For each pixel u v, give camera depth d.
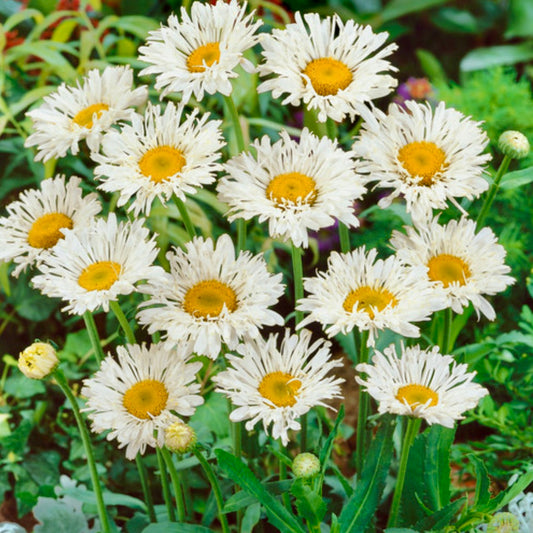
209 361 1.26
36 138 1.05
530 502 1.11
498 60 1.81
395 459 1.18
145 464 1.27
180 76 1.02
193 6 1.03
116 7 1.55
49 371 1.00
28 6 1.47
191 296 1.00
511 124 1.40
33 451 1.30
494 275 1.03
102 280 0.98
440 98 1.46
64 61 1.35
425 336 1.11
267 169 1.01
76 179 1.05
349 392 1.41
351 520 1.01
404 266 1.04
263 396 0.98
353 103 1.01
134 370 1.01
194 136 1.01
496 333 1.34
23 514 1.26
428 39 2.01
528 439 1.20
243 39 1.02
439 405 0.96
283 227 0.98
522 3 1.84
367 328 0.98
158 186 0.99
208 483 1.23
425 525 1.02
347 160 1.00
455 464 1.28
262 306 0.98
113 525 1.15
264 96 1.41
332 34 1.03
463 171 1.02
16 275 1.04
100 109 1.05
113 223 1.00
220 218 1.41
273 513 1.00
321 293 0.99
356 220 0.99
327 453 0.99
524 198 1.37
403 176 1.02
